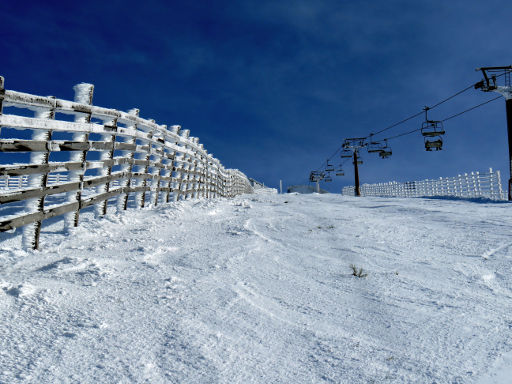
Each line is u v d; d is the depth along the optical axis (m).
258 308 2.78
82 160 5.58
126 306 2.68
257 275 3.64
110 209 7.54
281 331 2.40
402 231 6.12
